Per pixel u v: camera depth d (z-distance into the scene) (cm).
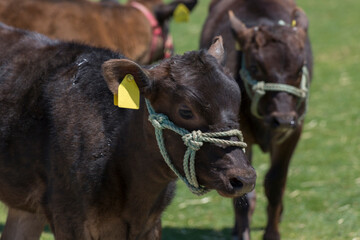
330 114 1838
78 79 763
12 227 873
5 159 779
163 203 765
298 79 1024
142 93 647
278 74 1010
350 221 1177
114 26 1332
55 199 741
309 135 1677
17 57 812
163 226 1193
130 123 709
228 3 1276
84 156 721
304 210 1241
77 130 732
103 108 738
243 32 1055
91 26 1309
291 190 1340
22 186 781
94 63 773
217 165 619
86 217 726
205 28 1305
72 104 748
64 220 739
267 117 1011
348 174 1409
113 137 721
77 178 720
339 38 2794
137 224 739
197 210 1274
